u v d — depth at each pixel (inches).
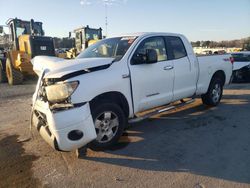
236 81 467.8
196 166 147.9
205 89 254.4
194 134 196.5
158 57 202.4
